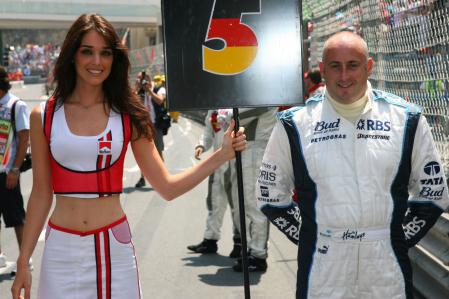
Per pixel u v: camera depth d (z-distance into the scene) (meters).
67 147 3.24
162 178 3.43
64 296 3.24
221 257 7.13
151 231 8.37
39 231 3.34
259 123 6.39
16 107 6.38
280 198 3.52
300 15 3.58
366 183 3.23
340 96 3.28
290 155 3.42
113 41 3.29
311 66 9.27
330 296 3.26
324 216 3.27
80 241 3.25
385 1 5.79
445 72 4.59
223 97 3.57
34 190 3.34
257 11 3.57
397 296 3.26
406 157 3.28
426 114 5.04
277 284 6.17
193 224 8.74
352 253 3.25
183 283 6.22
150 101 11.52
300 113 3.40
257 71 3.58
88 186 3.26
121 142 3.31
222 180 7.08
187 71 3.56
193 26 3.56
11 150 6.41
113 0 44.62
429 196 3.34
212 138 7.28
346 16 7.10
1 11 43.56
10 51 79.75
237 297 5.81
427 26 4.88
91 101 3.31
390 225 3.27
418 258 5.11
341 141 3.28
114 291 3.27
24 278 3.27
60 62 3.29
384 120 3.29
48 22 44.84
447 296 4.65
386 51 5.88
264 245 6.57
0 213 6.50
